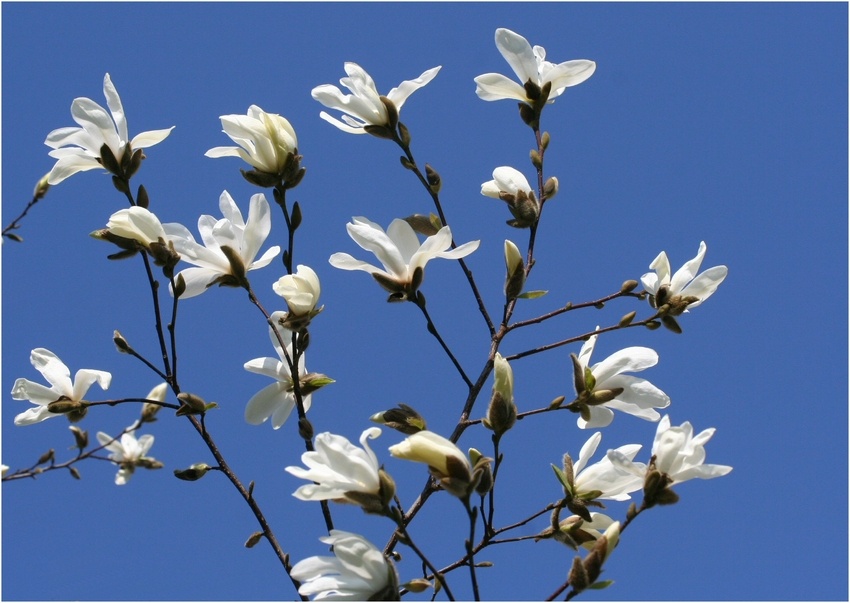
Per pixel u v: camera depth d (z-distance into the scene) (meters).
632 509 2.34
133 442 3.09
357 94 2.52
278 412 2.50
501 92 2.56
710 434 2.35
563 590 2.33
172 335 2.47
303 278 2.44
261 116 2.48
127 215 2.46
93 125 2.49
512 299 2.48
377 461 2.32
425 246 2.41
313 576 2.32
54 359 2.56
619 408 2.48
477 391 2.46
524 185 2.52
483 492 2.33
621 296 2.50
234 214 2.48
